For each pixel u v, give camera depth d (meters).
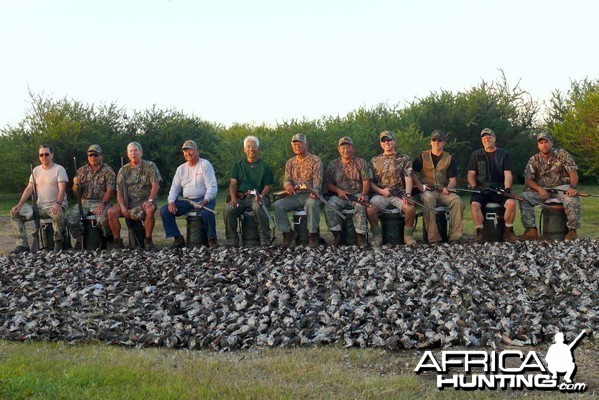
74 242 14.32
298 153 12.93
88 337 7.01
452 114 23.94
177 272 10.03
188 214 12.95
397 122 23.45
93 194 13.23
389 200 12.78
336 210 12.65
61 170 13.27
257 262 10.68
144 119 24.89
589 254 10.69
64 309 8.12
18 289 9.27
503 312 7.52
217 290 8.86
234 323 7.24
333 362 6.16
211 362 6.13
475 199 12.85
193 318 7.56
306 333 6.88
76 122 23.64
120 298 8.56
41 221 13.30
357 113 23.92
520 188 22.50
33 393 5.34
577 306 7.77
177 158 24.67
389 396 5.30
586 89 24.89
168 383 5.55
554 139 24.45
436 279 9.02
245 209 12.96
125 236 14.71
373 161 13.04
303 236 12.89
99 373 5.79
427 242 13.09
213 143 25.06
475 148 24.22
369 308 7.64
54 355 6.52
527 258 10.58
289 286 8.84
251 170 13.02
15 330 7.29
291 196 12.99
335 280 9.30
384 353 6.41
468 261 10.37
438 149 12.98
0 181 24.23
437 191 12.83
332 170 12.94
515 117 24.73
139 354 6.46
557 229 12.91
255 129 27.58
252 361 6.17
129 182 13.08
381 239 12.82
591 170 23.72
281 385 5.54
